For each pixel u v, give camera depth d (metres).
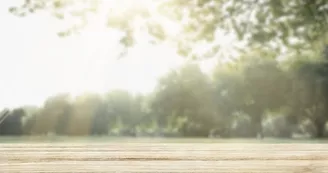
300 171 1.44
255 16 10.82
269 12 10.62
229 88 37.34
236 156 1.92
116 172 1.38
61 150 2.23
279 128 36.25
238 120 37.75
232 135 37.59
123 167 1.51
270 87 35.50
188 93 38.94
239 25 10.98
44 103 27.55
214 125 38.44
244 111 37.28
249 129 37.25
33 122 25.56
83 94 31.92
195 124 38.91
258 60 35.09
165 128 39.91
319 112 34.69
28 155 1.92
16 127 24.06
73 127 30.75
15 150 2.22
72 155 1.93
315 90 34.34
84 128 32.41
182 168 1.49
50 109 28.30
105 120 36.16
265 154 2.04
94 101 33.41
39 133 26.30
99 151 2.16
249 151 2.21
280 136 36.16
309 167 1.54
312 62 32.09
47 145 2.62
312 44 10.66
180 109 39.25
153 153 2.04
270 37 10.70
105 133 36.25
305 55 11.84
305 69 33.59
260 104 36.28
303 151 2.23
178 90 39.16
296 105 35.19
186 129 39.38
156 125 39.91
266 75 35.38
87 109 32.88
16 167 1.50
